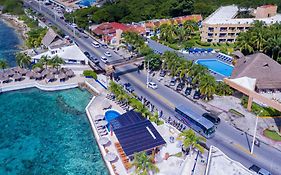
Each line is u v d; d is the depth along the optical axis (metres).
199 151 66.75
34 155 71.25
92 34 151.25
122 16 171.75
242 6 178.00
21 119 85.38
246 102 86.75
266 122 78.81
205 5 184.38
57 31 146.75
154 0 195.38
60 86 100.00
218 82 94.62
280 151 67.56
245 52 121.75
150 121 75.56
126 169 62.47
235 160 64.31
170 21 162.50
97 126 77.12
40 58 113.19
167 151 67.56
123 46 134.75
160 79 102.50
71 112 88.38
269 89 91.88
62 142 75.50
